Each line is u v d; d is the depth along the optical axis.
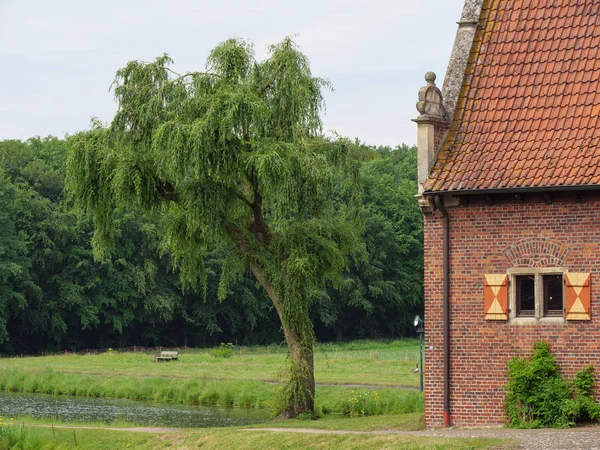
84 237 91.31
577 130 23.36
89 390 46.88
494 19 25.88
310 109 31.89
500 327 23.36
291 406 32.47
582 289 22.52
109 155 31.02
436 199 23.58
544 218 23.00
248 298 101.94
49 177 95.75
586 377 22.44
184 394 44.22
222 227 31.69
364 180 114.12
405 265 113.94
